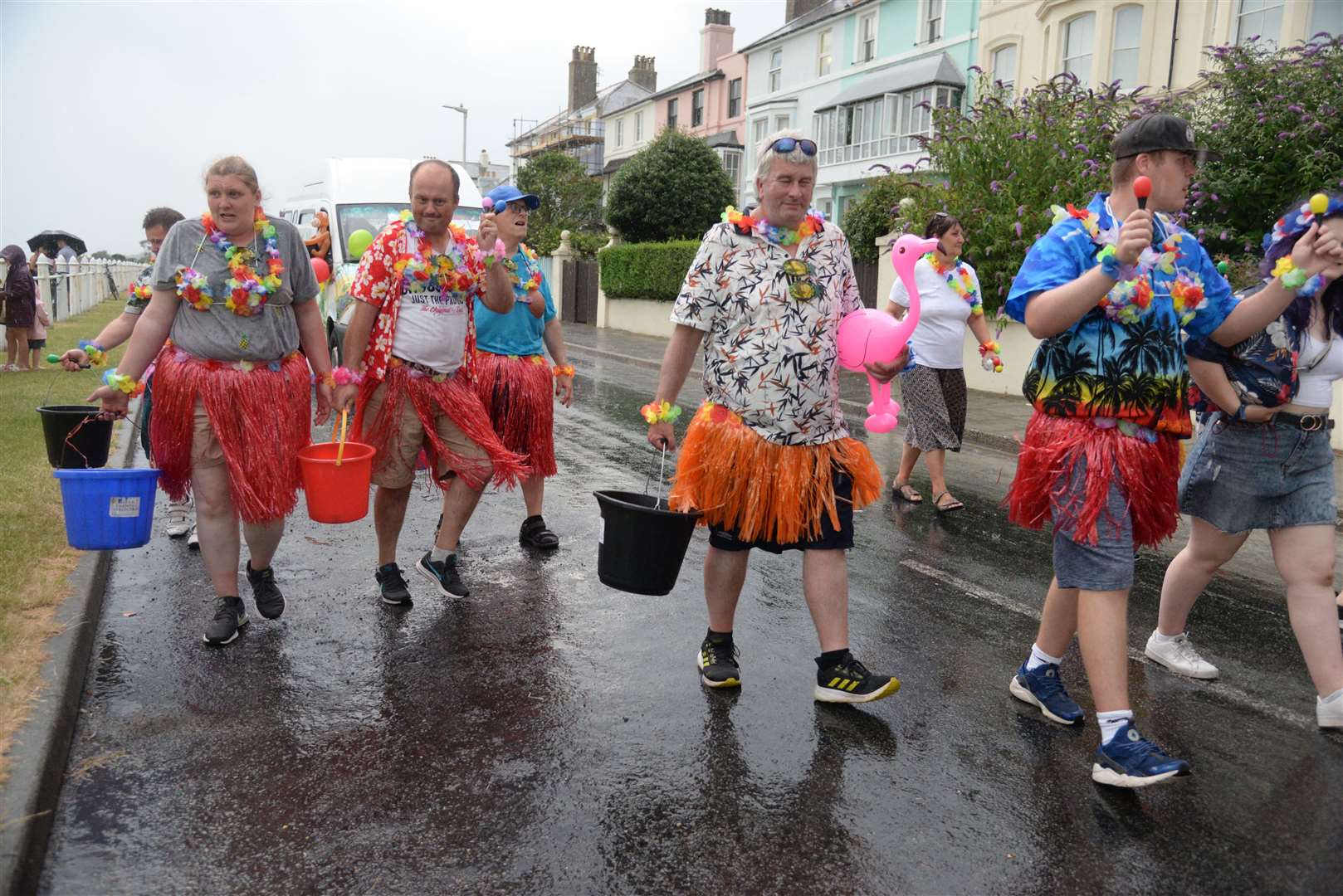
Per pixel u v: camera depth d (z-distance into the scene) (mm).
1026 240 12320
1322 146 11383
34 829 2611
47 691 3297
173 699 3590
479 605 4652
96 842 2717
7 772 2807
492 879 2605
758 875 2650
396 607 4582
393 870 2629
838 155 29375
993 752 3354
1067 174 12539
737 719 3551
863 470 3588
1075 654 4254
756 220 3453
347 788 3027
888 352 3438
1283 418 3529
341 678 3809
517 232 5215
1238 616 4852
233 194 3785
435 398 4391
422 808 2932
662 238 30859
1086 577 3139
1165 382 3080
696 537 5984
